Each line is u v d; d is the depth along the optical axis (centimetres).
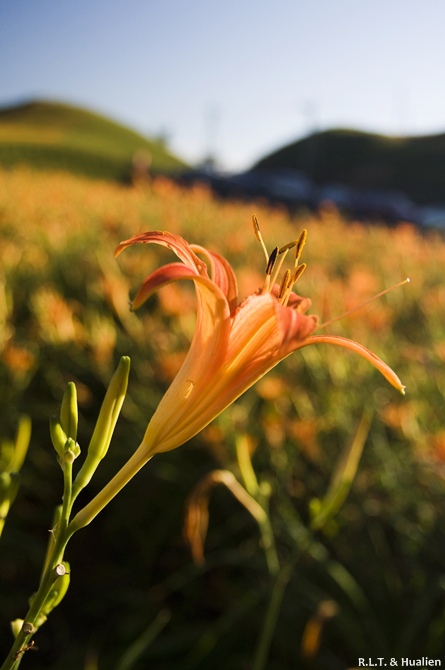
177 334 100
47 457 93
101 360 96
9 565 83
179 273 23
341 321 102
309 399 98
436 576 73
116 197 246
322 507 43
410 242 204
